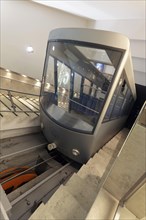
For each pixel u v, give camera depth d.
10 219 1.97
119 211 1.73
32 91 5.05
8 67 6.00
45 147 4.19
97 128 2.58
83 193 2.20
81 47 2.37
